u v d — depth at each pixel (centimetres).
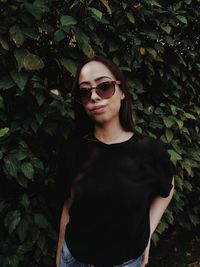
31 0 182
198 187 293
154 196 161
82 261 143
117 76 146
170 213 255
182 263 296
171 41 232
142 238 144
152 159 145
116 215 138
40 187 209
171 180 152
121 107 152
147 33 221
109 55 221
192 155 263
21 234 195
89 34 197
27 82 184
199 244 326
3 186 209
